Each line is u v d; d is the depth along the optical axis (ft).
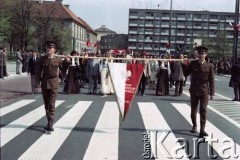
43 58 27.78
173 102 47.16
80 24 314.96
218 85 83.82
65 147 23.43
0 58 79.41
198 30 421.18
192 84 27.50
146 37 423.23
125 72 27.09
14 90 58.13
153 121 32.94
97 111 38.01
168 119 34.12
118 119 33.55
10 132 27.53
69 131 28.14
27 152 22.17
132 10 422.41
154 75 65.77
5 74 82.79
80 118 33.83
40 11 188.85
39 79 27.91
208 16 420.36
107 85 53.42
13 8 184.44
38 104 42.37
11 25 185.37
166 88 55.98
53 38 195.00
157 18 421.59
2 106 40.68
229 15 418.31
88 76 55.57
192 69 27.37
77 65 55.36
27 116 34.42
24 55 104.68
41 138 25.76
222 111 40.32
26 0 184.34
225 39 237.86
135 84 27.14
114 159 20.94
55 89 27.73
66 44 201.05
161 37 422.00
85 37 352.28
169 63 56.08
